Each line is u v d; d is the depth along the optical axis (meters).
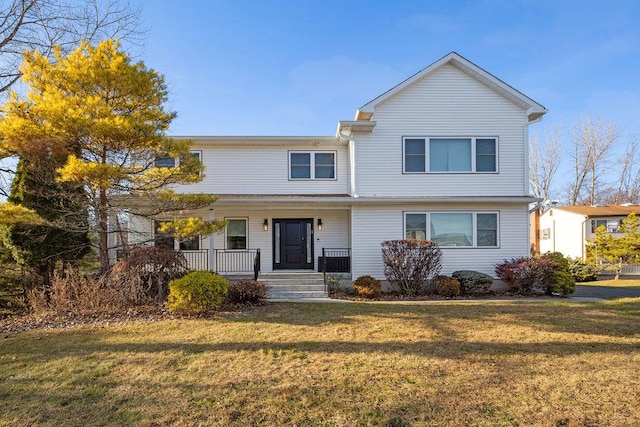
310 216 13.99
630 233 20.23
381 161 12.88
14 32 11.44
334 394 3.96
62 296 7.98
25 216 8.08
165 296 8.80
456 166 12.96
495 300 10.52
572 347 5.58
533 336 6.20
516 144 13.03
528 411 3.57
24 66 8.27
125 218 11.59
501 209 12.84
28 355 5.32
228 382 4.30
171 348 5.60
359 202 12.47
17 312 8.49
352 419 3.44
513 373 4.54
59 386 4.23
